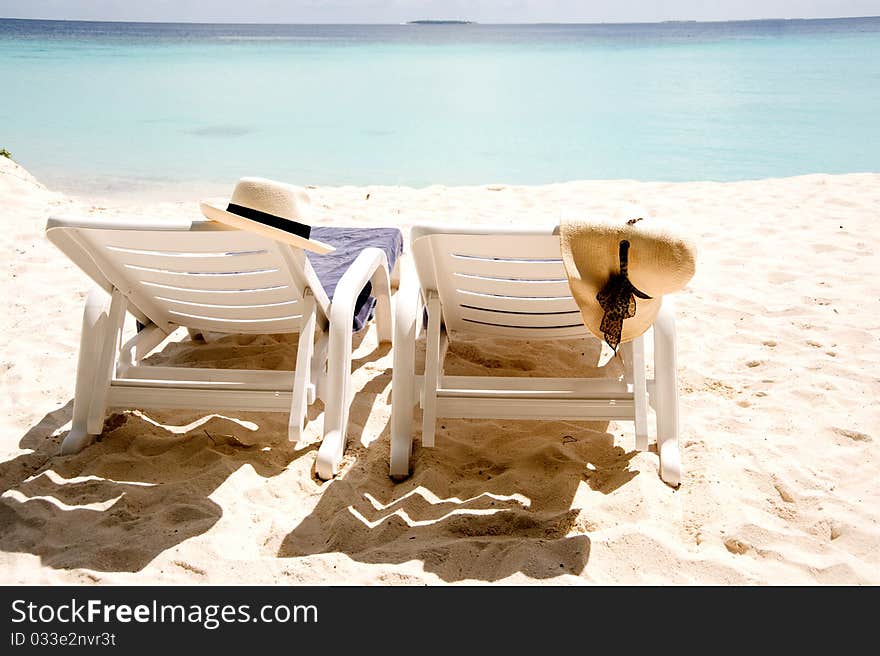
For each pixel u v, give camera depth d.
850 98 20.52
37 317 4.64
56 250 5.86
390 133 16.88
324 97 23.52
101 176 12.68
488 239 2.68
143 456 3.12
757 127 16.22
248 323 3.44
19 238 6.08
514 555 2.50
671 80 27.33
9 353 4.13
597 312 2.56
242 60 40.91
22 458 3.15
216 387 3.12
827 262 5.55
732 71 30.77
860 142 14.20
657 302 2.63
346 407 3.19
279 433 3.38
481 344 4.33
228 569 2.47
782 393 3.67
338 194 8.04
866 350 4.10
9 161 8.16
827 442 3.22
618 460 3.12
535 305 3.14
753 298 4.93
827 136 14.89
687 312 4.75
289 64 37.91
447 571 2.46
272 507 2.85
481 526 2.68
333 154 14.60
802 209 6.97
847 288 5.02
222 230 2.67
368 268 3.44
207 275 3.07
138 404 3.17
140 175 12.80
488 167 13.10
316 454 3.20
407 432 3.09
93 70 32.81
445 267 2.96
